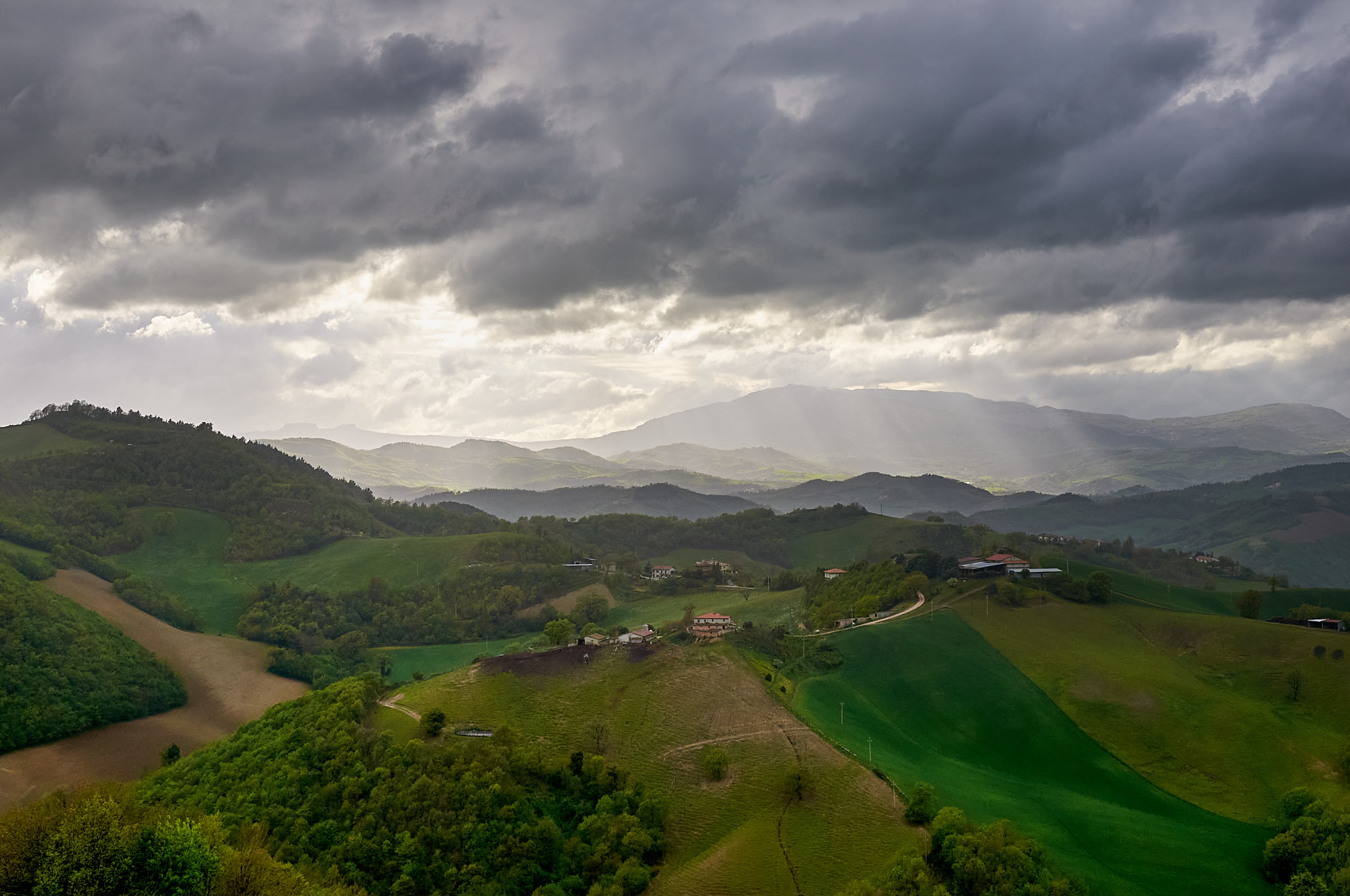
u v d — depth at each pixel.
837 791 121.56
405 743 131.50
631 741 135.75
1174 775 149.75
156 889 84.88
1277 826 130.00
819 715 151.12
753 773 127.00
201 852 89.75
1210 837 126.00
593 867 108.12
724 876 104.94
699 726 139.88
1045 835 117.38
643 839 110.50
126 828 89.62
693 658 161.62
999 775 146.12
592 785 123.38
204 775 137.75
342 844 111.00
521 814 116.19
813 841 110.50
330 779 124.38
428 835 111.44
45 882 82.62
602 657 162.12
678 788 124.56
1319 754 144.50
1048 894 95.75
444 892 104.38
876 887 97.69
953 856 99.81
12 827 88.31
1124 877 110.88
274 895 91.06
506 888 104.75
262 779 128.75
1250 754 149.38
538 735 137.50
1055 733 161.88
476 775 120.19
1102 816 128.38
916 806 112.81
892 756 139.75
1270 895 110.00
